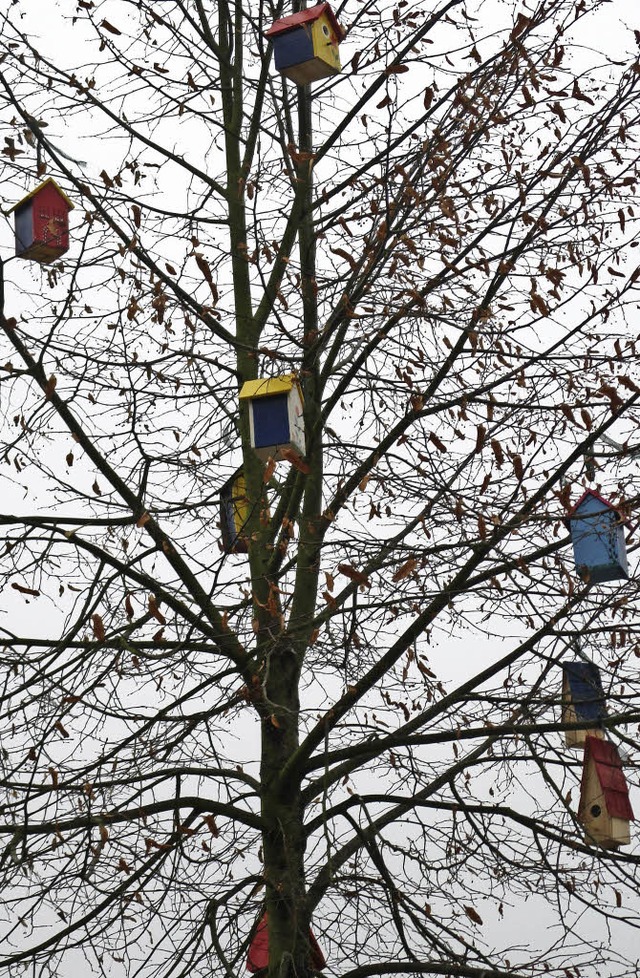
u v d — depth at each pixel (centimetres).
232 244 927
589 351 800
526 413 771
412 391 786
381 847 760
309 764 783
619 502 750
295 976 731
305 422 830
